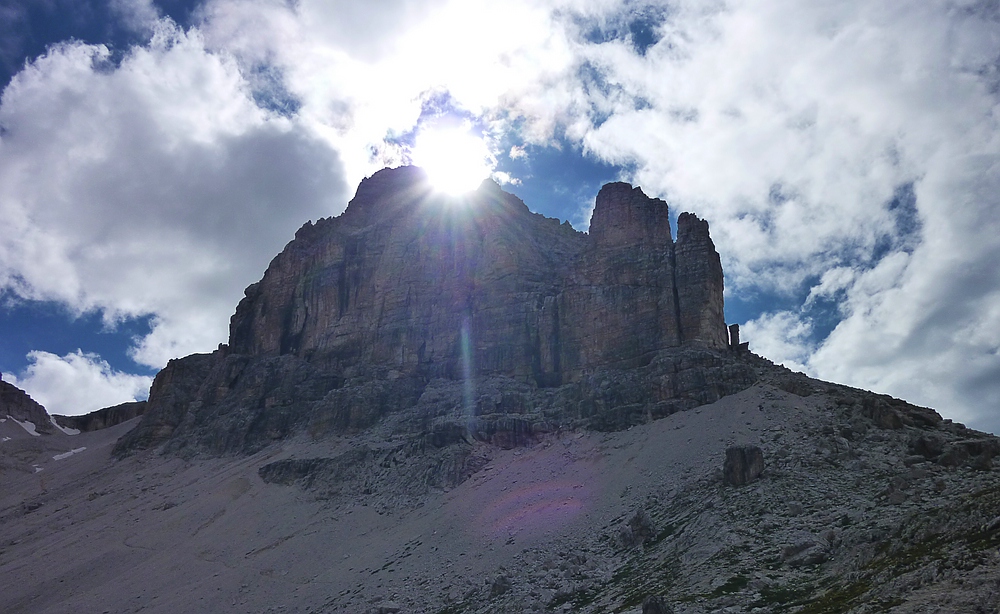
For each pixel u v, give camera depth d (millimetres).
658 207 196000
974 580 60344
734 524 97188
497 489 143125
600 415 157375
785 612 70750
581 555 106500
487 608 99312
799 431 124062
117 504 190625
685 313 173000
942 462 102188
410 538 134750
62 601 142125
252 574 136875
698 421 141500
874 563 75125
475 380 192250
